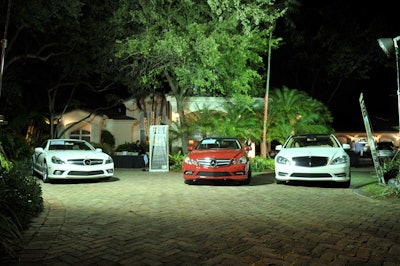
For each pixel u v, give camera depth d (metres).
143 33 15.20
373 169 18.86
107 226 5.73
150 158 16.55
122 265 3.99
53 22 15.27
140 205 7.65
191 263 4.07
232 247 4.67
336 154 10.53
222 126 17.27
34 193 6.67
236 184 11.55
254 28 16.98
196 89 17.70
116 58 17.05
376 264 4.08
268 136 18.73
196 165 10.89
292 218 6.40
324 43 26.11
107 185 11.22
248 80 17.19
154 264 4.04
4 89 15.81
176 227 5.70
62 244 4.73
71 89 24.30
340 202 8.09
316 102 19.70
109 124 24.97
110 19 14.92
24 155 15.80
